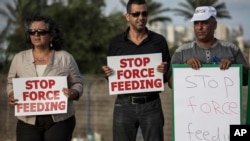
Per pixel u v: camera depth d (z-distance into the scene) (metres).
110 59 9.56
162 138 9.73
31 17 9.26
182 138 9.05
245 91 19.86
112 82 9.56
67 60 9.40
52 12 56.94
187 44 9.42
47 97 9.24
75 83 9.48
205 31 9.09
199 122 9.02
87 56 54.16
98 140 24.48
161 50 9.65
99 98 28.12
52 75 9.29
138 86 9.52
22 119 9.30
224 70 8.95
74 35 55.06
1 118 26.75
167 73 9.62
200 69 8.99
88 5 57.78
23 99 9.27
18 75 9.42
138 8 9.41
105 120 27.58
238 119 8.97
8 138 25.48
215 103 8.99
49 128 9.30
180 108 9.05
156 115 9.60
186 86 9.02
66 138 9.29
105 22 57.16
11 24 60.50
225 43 9.32
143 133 9.70
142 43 9.59
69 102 9.40
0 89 26.89
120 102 9.69
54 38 9.37
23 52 9.45
